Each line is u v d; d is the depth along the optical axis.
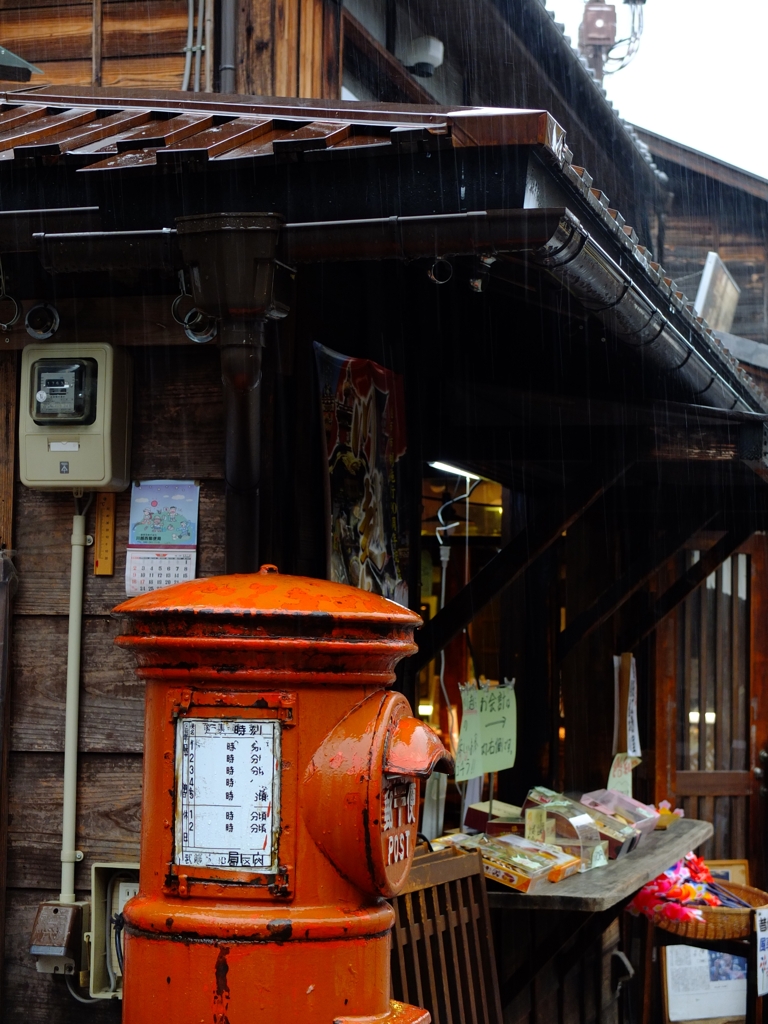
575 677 6.94
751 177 13.49
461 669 7.16
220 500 3.22
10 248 2.82
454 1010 3.47
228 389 2.76
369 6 6.03
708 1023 6.06
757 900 6.00
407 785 2.36
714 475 5.60
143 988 2.21
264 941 2.15
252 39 4.50
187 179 2.68
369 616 2.22
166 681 2.27
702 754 7.82
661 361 3.99
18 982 3.25
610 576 6.99
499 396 4.66
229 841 2.20
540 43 7.13
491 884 4.05
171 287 3.21
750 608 8.16
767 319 13.91
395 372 4.43
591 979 6.03
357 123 2.75
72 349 3.20
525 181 2.49
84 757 3.27
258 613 2.15
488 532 7.77
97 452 3.16
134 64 4.64
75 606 3.25
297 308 3.36
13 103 3.84
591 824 4.71
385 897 2.29
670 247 14.11
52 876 3.26
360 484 3.83
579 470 5.70
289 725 2.20
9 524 3.33
